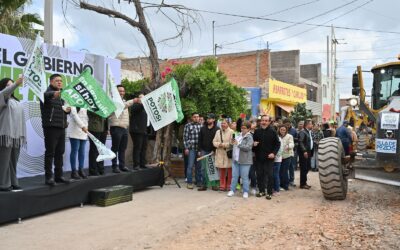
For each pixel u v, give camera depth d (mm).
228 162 10234
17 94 8477
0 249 5508
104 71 10734
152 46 11750
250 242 5906
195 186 11188
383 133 7844
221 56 28844
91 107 8070
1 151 6617
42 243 5793
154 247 5688
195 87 12227
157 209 8109
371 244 5664
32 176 8703
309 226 6758
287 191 10695
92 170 8844
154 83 11891
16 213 6801
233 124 11055
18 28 13766
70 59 9773
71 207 8227
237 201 9102
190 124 11016
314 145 15141
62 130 7660
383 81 10602
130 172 9750
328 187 8914
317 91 40438
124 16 10969
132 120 10242
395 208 8172
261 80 27625
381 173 8508
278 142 9578
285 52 35250
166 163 12180
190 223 7008
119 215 7551
